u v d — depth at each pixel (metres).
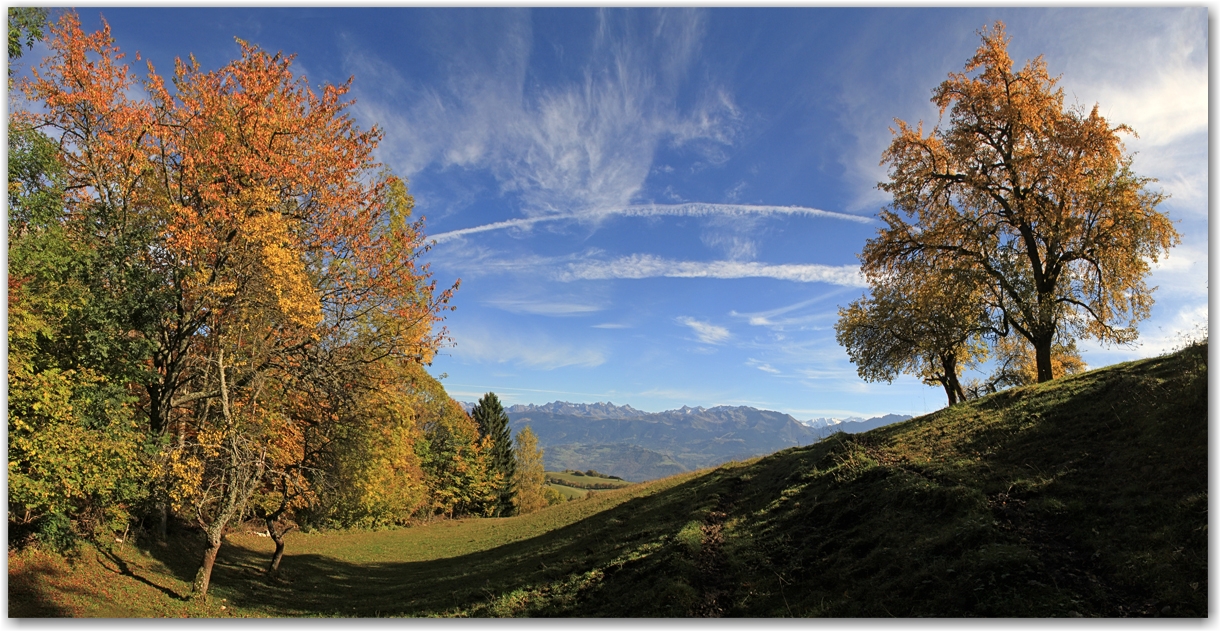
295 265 17.09
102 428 14.31
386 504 41.31
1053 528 9.34
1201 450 9.45
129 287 16.70
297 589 20.25
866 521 12.21
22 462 12.23
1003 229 27.41
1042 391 17.17
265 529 31.75
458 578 20.59
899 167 29.08
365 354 20.59
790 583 10.72
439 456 57.94
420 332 20.81
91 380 14.44
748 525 15.18
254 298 17.69
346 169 20.47
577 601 12.99
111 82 17.55
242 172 17.97
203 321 18.78
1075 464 11.26
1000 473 12.01
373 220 21.50
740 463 28.23
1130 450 10.73
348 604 17.58
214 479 17.61
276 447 21.25
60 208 15.38
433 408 30.17
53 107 16.86
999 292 27.59
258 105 18.17
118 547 17.56
